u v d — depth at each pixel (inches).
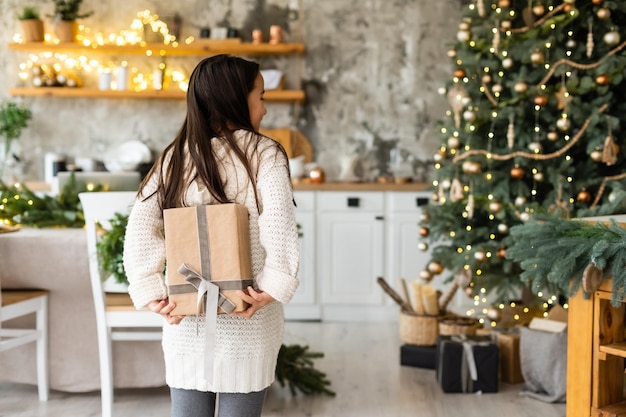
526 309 169.0
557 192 163.5
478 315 201.9
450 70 238.2
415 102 239.6
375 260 217.3
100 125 245.0
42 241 131.0
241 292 68.2
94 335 136.3
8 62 244.1
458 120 173.6
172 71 243.1
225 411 71.4
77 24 240.2
